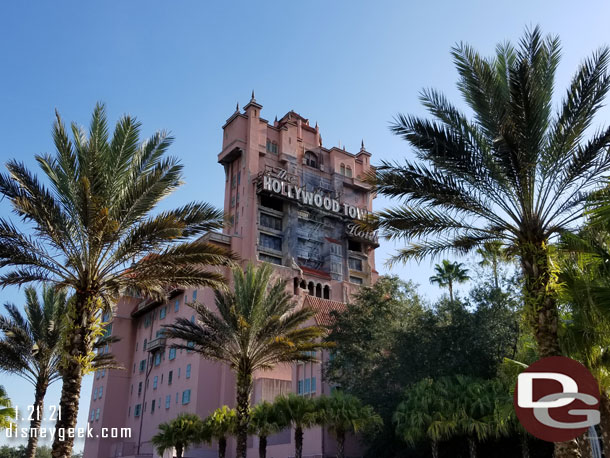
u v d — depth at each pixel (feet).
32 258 59.11
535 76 52.54
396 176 56.65
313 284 226.99
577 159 51.29
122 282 64.59
